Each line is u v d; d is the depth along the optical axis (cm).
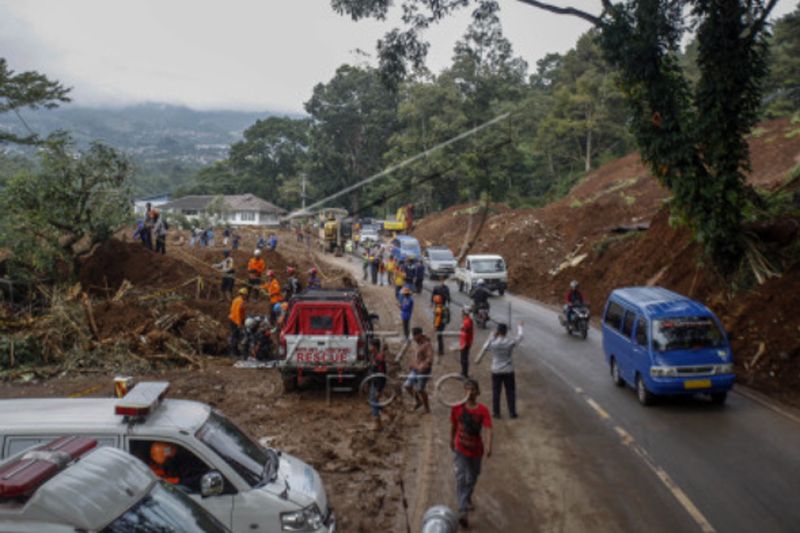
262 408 1438
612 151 7338
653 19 1800
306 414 1396
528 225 4684
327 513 752
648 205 4453
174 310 2056
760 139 4672
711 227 1905
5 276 2233
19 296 2227
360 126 9512
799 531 851
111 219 2469
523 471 1084
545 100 8531
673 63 1938
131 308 2005
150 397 725
